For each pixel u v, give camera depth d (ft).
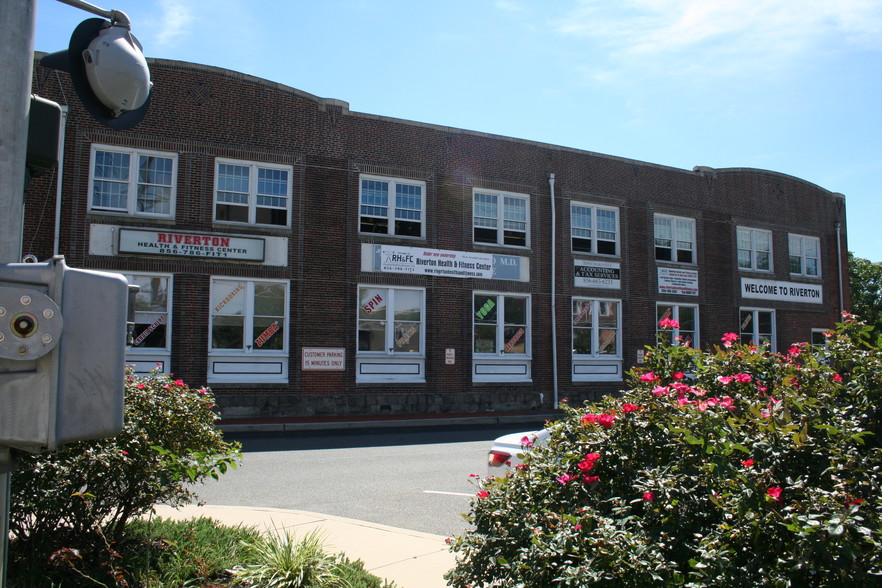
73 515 17.63
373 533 25.72
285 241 69.51
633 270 88.84
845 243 110.63
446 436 59.52
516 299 81.25
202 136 66.74
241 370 66.85
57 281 8.18
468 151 79.56
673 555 11.94
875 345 17.04
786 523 10.55
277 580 16.99
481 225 79.92
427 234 76.38
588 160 87.25
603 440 14.29
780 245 102.42
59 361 8.10
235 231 67.51
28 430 7.95
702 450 12.42
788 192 104.63
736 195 99.09
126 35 11.06
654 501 12.29
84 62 10.87
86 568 16.70
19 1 8.75
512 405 78.95
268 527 25.77
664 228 92.68
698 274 93.91
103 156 63.46
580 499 13.73
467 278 77.87
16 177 8.60
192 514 27.17
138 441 18.21
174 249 64.54
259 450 49.67
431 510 31.37
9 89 8.60
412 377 74.38
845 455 11.75
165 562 18.35
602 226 87.76
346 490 35.55
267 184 69.56
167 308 64.54
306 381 69.15
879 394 14.06
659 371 18.98
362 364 72.08
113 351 8.46
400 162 75.66
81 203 61.82
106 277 8.54
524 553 12.32
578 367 83.97
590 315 85.71
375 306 73.51
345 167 72.84
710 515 12.27
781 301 101.35
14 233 8.55
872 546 10.01
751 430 13.55
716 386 17.35
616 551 10.93
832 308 107.45
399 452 49.29
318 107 72.33
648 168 91.76
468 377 77.00
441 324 76.18
